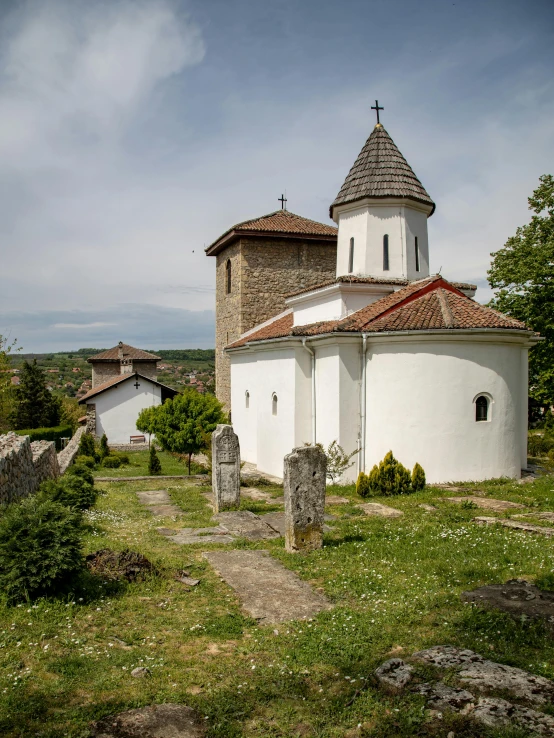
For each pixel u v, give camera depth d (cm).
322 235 2994
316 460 1005
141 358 5750
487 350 1605
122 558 863
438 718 468
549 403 3044
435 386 1586
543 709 473
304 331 1869
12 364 3466
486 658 577
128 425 4519
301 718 493
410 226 2066
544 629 636
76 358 14262
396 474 1494
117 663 576
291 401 1884
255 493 1670
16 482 1233
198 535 1131
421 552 946
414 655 584
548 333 2942
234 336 3056
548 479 1631
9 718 471
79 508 1352
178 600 762
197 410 2214
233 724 479
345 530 1127
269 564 930
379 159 2084
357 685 539
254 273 2969
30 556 707
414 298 1773
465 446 1591
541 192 2995
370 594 774
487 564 868
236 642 643
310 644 629
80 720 473
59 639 616
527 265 2909
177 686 538
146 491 1795
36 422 4497
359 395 1703
